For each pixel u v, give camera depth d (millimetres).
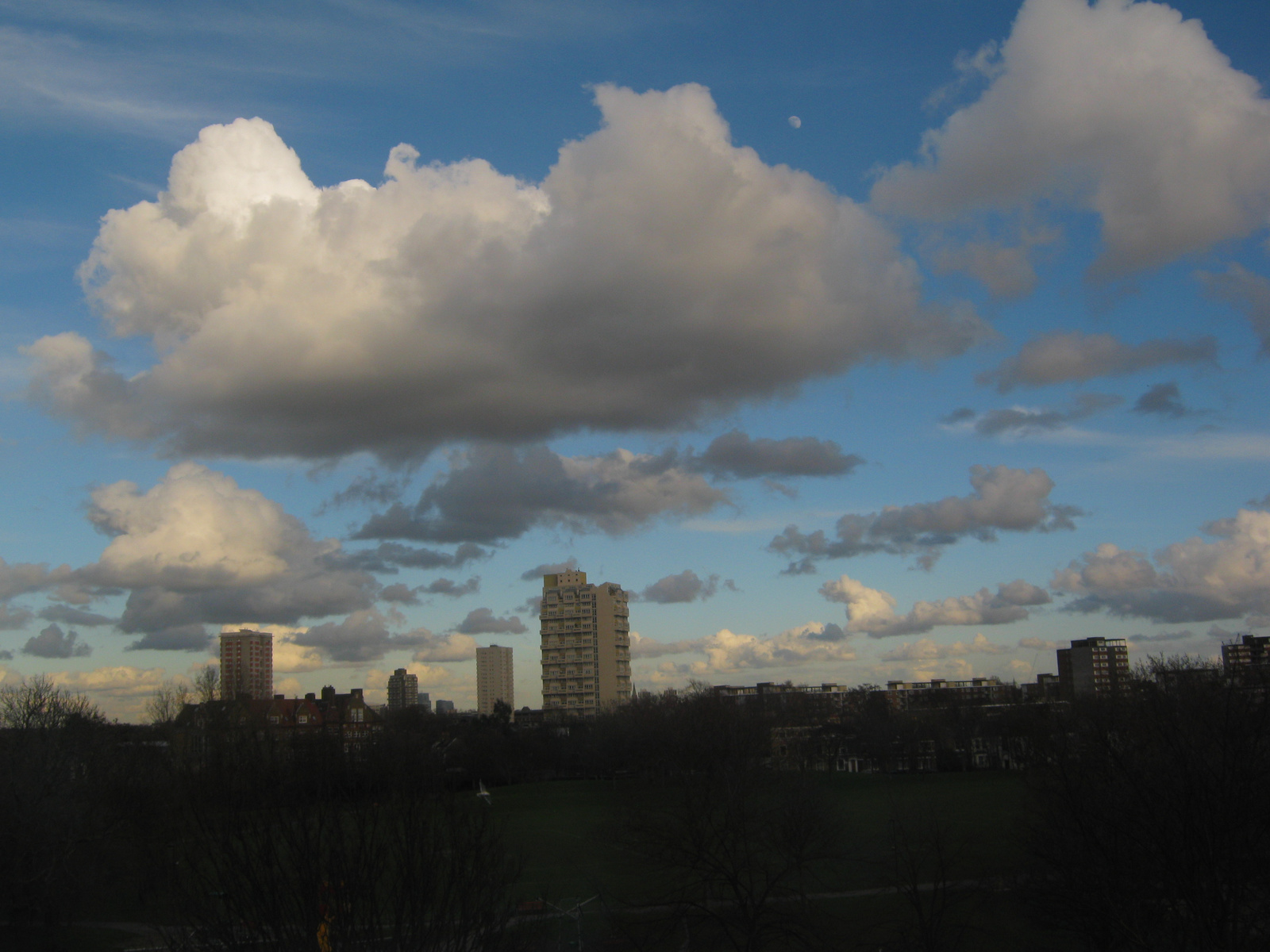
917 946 58938
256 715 140500
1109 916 40188
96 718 102688
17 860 67125
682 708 165125
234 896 28422
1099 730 48219
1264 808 35438
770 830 68438
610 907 69125
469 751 170250
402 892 29172
